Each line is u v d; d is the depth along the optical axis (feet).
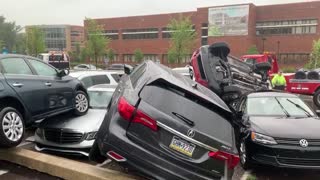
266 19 193.98
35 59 23.12
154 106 14.20
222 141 14.20
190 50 174.70
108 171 17.13
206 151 13.98
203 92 15.47
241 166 23.61
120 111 14.37
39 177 18.80
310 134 20.92
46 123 23.63
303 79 56.59
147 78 15.08
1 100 19.74
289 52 189.26
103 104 28.09
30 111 21.30
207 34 202.18
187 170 13.84
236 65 35.35
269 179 21.33
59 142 22.48
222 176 14.06
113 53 219.20
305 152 20.44
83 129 22.34
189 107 14.38
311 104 57.11
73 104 25.26
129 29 232.94
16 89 20.31
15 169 20.06
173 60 170.09
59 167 18.26
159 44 221.46
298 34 186.29
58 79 24.34
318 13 180.24
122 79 20.30
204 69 31.48
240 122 24.21
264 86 35.37
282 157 20.66
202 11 202.39
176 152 13.93
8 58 20.88
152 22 223.30
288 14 188.03
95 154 15.99
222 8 194.29
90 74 38.73
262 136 21.25
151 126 13.92
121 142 14.03
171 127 13.83
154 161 13.85
